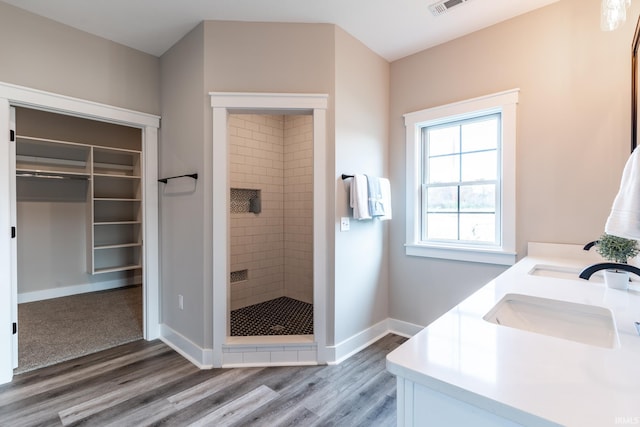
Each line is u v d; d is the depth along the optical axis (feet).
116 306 12.34
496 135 7.94
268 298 13.00
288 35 7.57
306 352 7.68
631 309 3.43
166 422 5.59
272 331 9.56
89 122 14.29
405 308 9.33
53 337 9.34
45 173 12.76
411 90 9.11
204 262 7.64
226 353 7.60
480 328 2.90
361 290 8.59
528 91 7.19
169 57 8.80
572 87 6.66
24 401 6.20
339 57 7.76
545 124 6.98
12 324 7.20
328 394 6.43
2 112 6.75
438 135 8.96
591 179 6.48
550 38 6.92
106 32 8.02
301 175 12.89
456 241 8.59
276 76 7.54
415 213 9.09
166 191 9.02
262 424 5.54
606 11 4.33
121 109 8.46
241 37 7.52
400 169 9.35
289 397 6.33
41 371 7.37
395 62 9.43
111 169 15.15
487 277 7.82
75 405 6.07
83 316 11.19
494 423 1.89
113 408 5.98
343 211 7.97
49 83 7.40
